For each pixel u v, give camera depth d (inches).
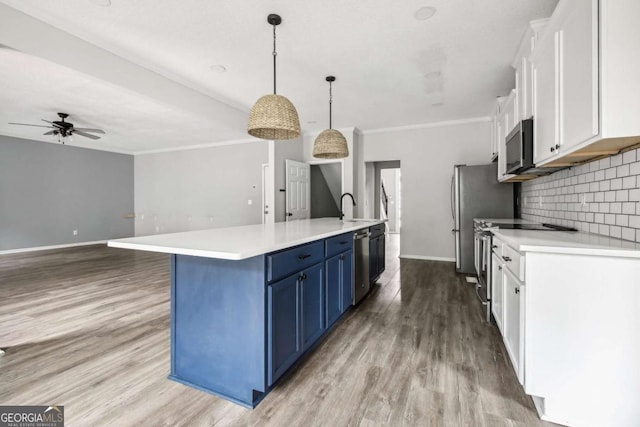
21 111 174.2
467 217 174.1
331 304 94.5
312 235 82.5
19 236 250.5
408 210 224.5
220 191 272.1
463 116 201.0
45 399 65.2
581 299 57.4
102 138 249.6
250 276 64.0
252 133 99.1
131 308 120.6
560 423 58.7
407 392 67.6
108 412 61.3
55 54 99.9
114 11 92.9
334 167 284.5
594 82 55.6
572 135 65.6
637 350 54.7
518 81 114.0
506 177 135.9
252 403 62.9
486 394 66.9
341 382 71.5
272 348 64.6
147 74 130.6
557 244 61.3
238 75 138.6
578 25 62.2
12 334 97.0
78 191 284.2
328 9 91.7
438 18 96.4
